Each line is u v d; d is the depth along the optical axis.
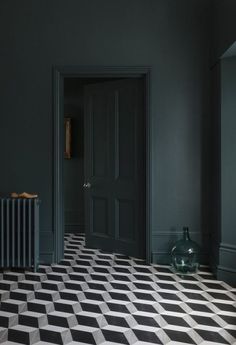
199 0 4.21
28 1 4.25
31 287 3.39
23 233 3.91
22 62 4.26
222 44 3.53
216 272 3.70
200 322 2.63
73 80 5.64
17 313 2.78
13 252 3.90
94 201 5.00
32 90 4.27
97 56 4.25
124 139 4.59
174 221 4.22
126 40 4.23
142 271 3.91
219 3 3.68
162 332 2.47
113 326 2.56
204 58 4.21
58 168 4.27
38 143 4.27
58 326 2.56
